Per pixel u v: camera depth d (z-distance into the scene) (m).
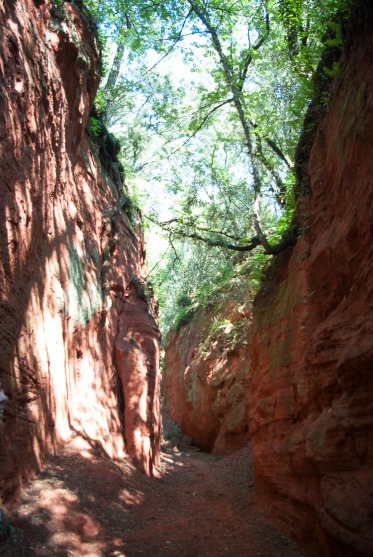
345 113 6.87
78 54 11.45
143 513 8.88
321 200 8.11
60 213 10.67
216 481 13.36
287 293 9.73
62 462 8.88
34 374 8.00
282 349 9.31
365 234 5.91
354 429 5.79
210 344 22.59
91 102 13.72
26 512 6.94
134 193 18.70
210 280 21.25
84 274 11.84
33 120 8.40
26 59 8.25
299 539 7.42
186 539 7.79
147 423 12.53
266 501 9.61
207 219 16.48
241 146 18.56
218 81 16.69
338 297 6.91
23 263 7.80
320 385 7.01
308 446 6.70
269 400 9.72
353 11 6.64
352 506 5.37
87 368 11.41
